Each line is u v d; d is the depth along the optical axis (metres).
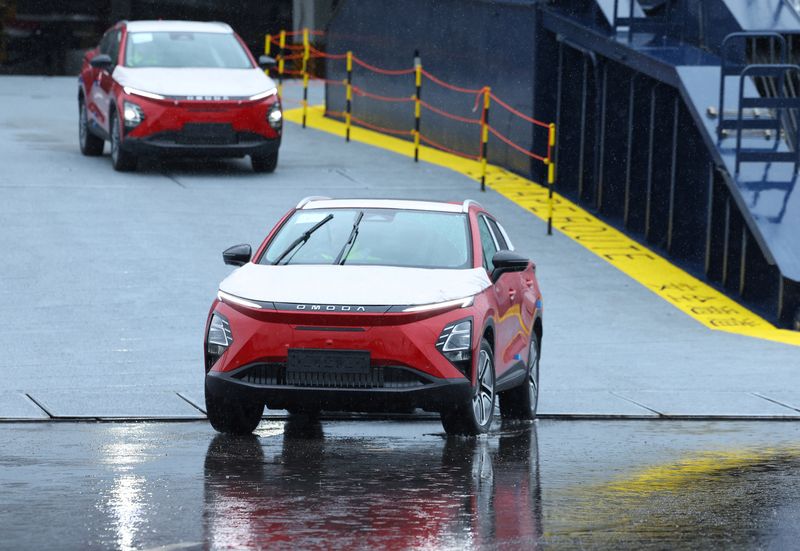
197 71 53.75
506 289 26.55
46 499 19.22
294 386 23.66
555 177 55.47
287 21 85.06
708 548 16.95
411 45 64.38
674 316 40.59
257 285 24.55
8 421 26.09
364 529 17.61
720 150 43.19
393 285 24.23
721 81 42.97
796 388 31.11
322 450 23.53
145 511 18.50
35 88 77.25
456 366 23.91
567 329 38.16
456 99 61.06
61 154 56.97
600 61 51.78
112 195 49.66
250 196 50.62
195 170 55.47
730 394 30.28
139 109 51.75
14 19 82.56
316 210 27.09
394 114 66.12
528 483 20.92
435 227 26.52
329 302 23.75
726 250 43.75
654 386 31.19
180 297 38.44
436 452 23.47
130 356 32.38
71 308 36.88
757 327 39.94
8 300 37.44
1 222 45.19
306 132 66.88
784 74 45.12
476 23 59.38
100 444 23.77
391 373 23.59
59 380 29.77
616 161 51.72
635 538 17.41
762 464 22.89
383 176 55.53
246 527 17.64
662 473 21.95
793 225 40.75
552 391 30.45
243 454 23.00
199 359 32.34
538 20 55.16
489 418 25.36
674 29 50.50
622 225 51.09
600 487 20.69
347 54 64.88
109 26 83.25
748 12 47.50
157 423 26.23
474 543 16.98
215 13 84.00
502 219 50.25
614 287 43.34
